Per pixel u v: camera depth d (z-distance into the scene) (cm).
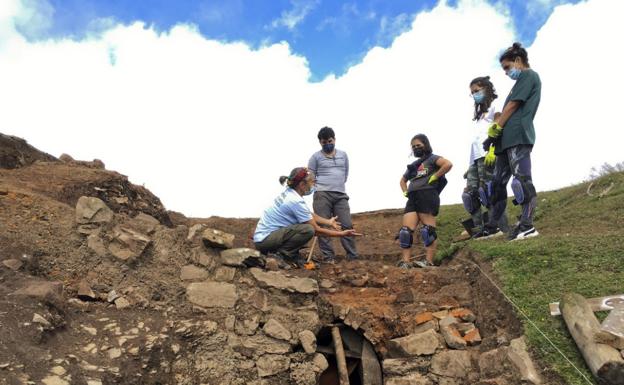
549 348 402
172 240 530
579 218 712
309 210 574
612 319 385
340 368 497
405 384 468
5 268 428
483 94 675
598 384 363
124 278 480
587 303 408
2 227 473
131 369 390
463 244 664
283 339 480
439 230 934
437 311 520
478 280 538
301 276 545
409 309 525
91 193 635
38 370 343
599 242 511
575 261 490
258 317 489
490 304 496
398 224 1069
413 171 657
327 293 555
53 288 416
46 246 475
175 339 441
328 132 675
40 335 371
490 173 666
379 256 834
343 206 675
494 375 423
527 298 461
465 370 460
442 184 644
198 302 486
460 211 1005
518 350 412
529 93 558
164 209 786
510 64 581
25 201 514
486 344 461
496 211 650
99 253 488
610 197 750
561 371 381
